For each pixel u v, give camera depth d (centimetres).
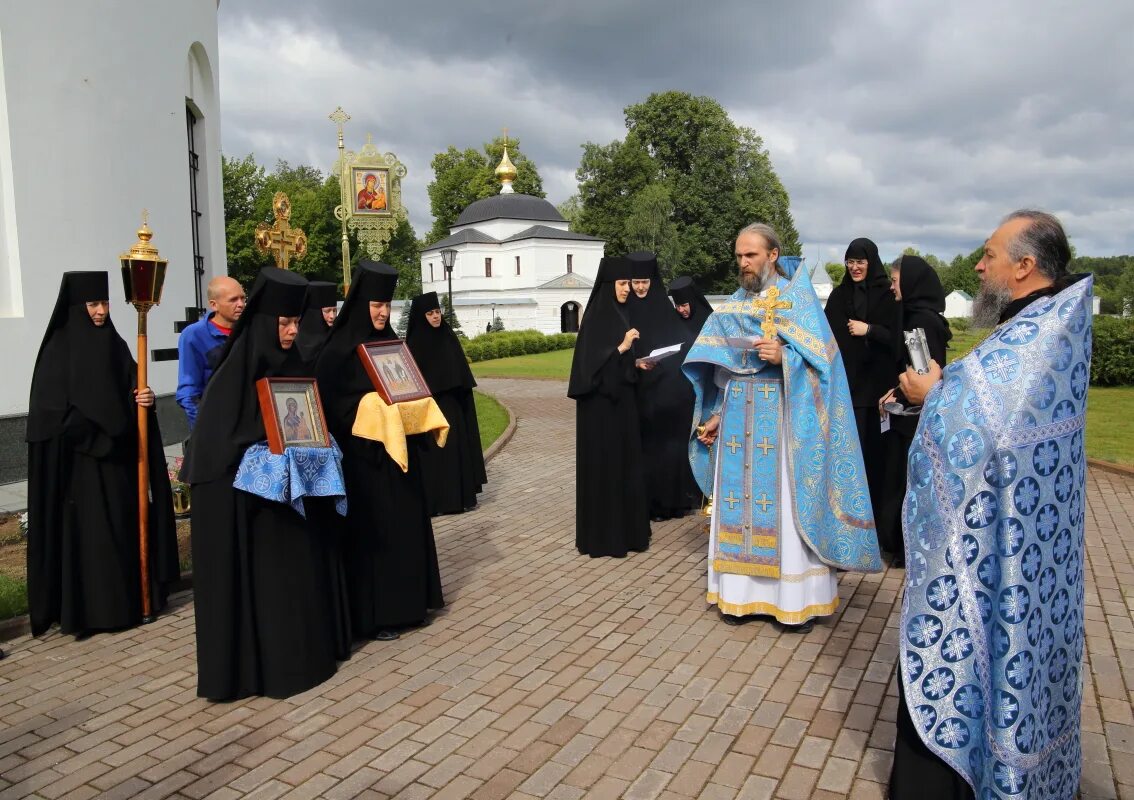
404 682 425
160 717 394
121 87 928
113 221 918
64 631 485
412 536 483
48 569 487
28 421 480
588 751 354
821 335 461
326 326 597
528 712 389
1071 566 261
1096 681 406
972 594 255
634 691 408
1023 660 248
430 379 766
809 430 458
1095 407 1521
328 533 439
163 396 978
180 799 325
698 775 333
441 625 503
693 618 505
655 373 744
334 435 466
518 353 3906
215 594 399
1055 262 258
